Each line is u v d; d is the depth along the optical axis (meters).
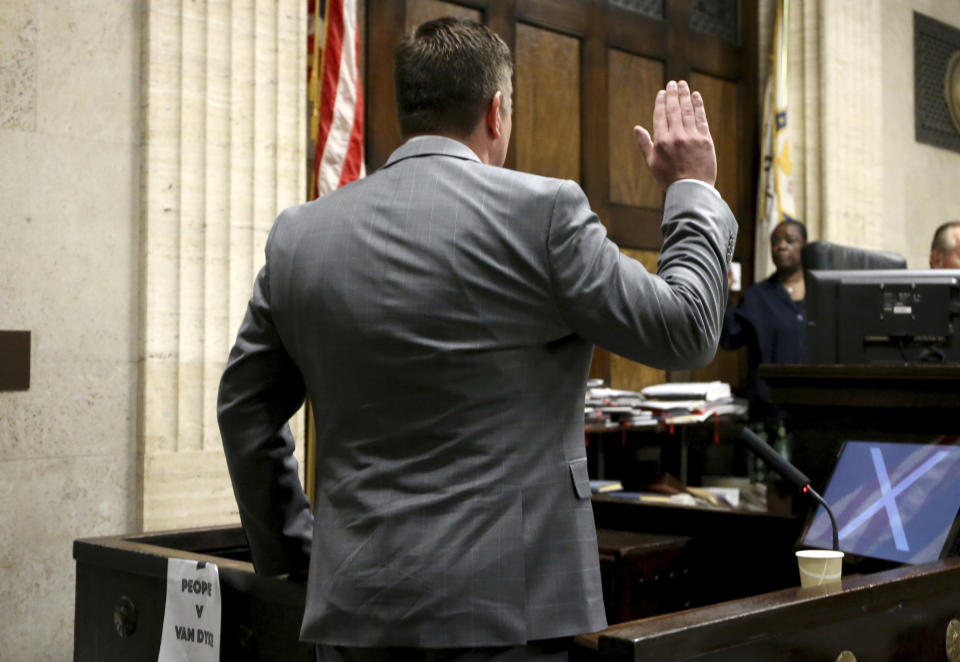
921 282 3.14
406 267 1.32
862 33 6.67
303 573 1.63
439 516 1.27
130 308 3.57
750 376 5.40
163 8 3.61
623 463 5.29
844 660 1.50
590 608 1.30
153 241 3.57
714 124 6.28
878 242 6.75
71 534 3.40
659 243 5.91
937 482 2.15
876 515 2.19
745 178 6.42
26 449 3.32
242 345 1.48
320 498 1.38
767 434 5.28
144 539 2.13
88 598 2.06
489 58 1.44
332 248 1.38
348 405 1.34
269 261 1.46
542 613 1.26
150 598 1.90
